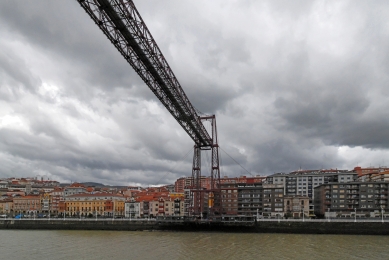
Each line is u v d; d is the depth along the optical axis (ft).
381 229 312.71
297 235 309.22
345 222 321.52
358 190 457.68
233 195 475.72
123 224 374.63
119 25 169.48
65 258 192.03
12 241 268.21
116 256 196.65
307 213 471.21
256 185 488.85
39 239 282.15
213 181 361.51
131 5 170.91
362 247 230.07
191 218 364.99
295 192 621.72
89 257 194.29
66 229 387.14
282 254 202.08
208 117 368.68
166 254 202.39
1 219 400.26
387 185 450.30
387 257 194.39
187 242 256.32
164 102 249.75
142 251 213.25
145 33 186.29
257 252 208.95
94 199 558.15
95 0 154.71
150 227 367.04
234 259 186.91
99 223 382.22
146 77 215.92
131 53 192.44
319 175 614.34
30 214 524.52
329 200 465.88
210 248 224.94
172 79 236.84
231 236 301.02
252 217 349.41
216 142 366.02
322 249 220.84
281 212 456.86
